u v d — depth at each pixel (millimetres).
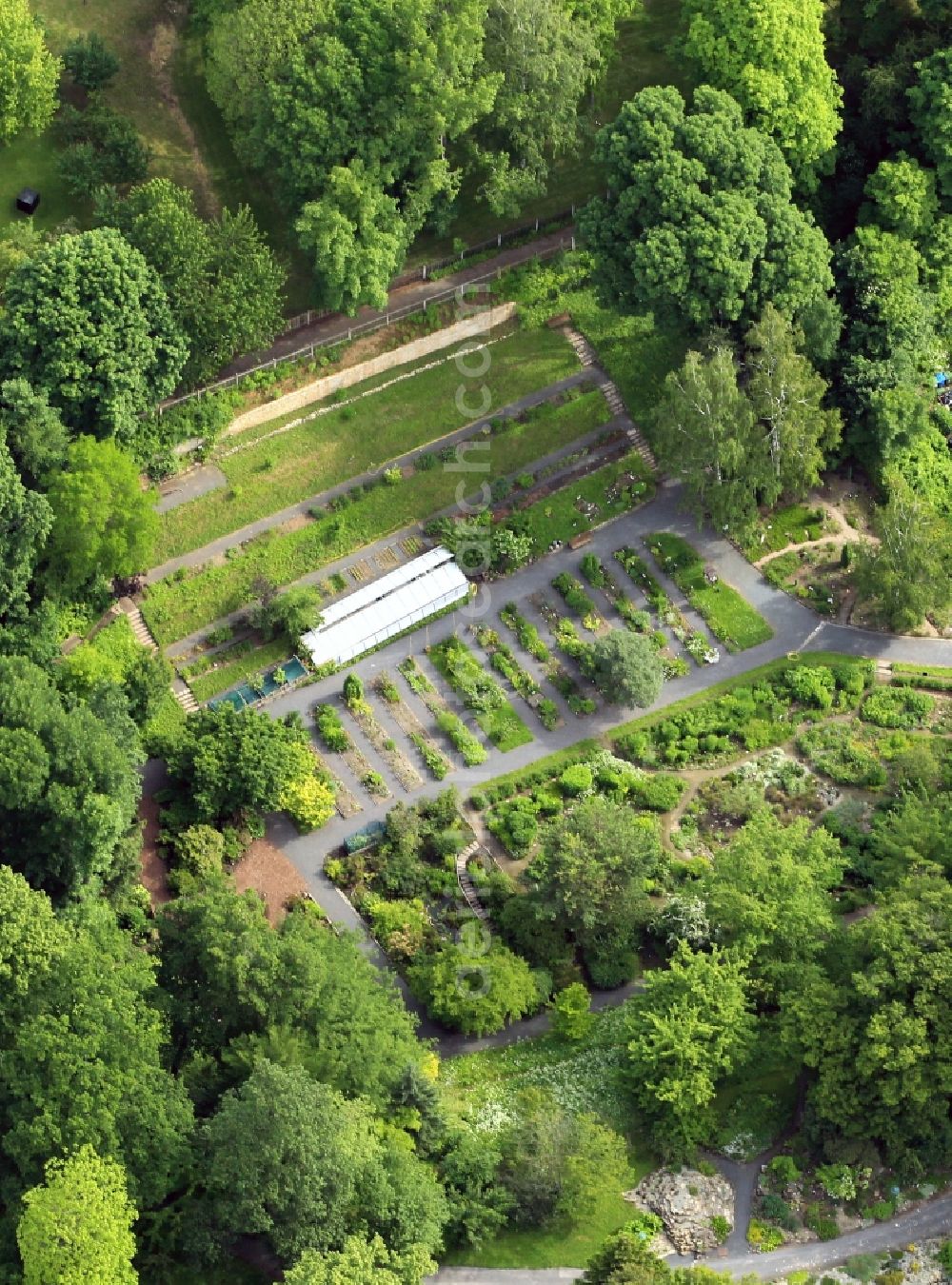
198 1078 167125
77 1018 159875
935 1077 166000
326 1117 158000
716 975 173875
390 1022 171750
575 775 196500
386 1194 159750
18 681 177250
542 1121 168000
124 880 183875
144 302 195125
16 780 171375
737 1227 168875
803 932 176250
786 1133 174000
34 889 175875
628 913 183375
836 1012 169625
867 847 192750
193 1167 160375
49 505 187250
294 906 188625
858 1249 167500
